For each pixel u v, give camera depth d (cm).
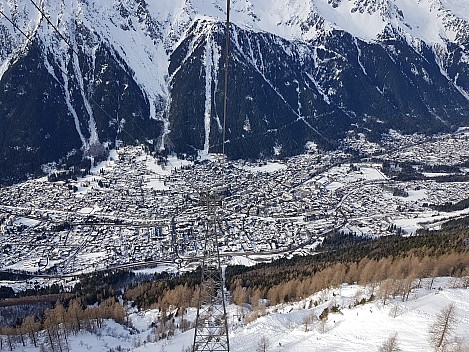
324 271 12812
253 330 9262
